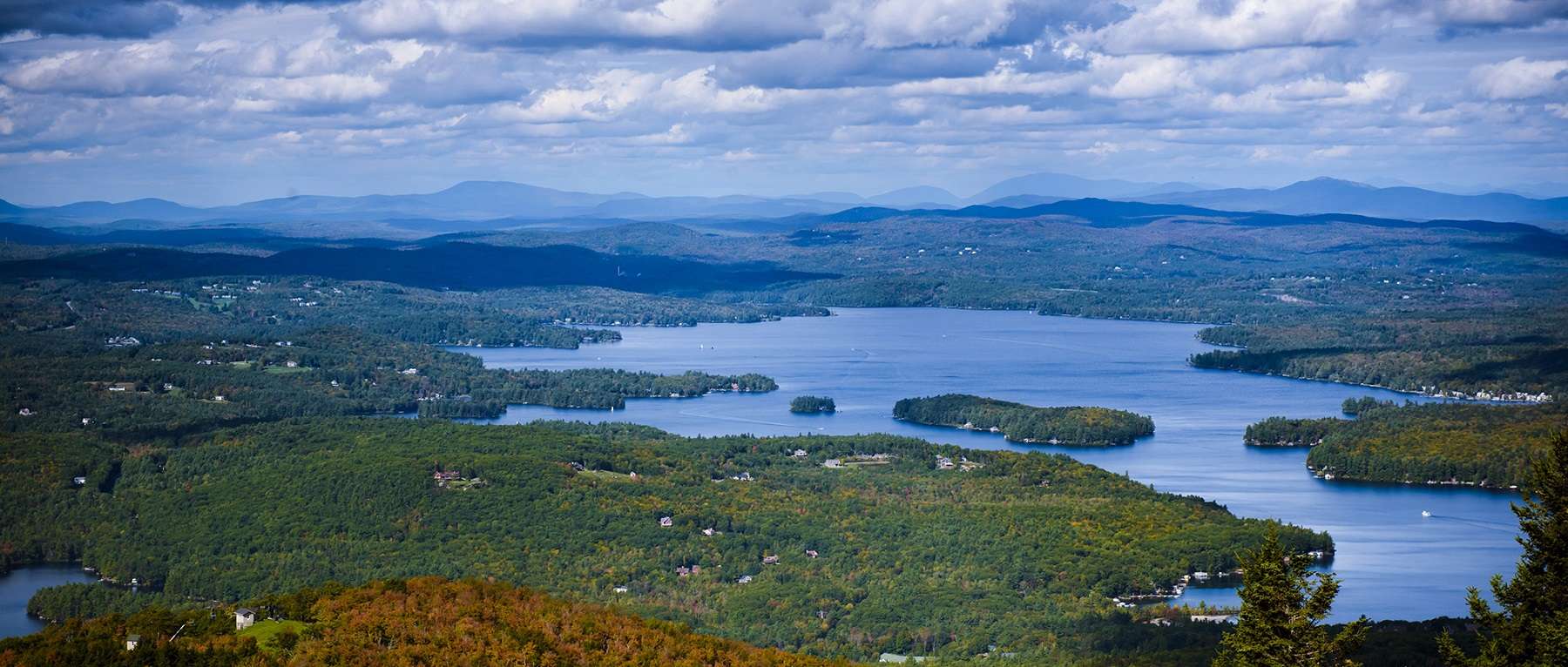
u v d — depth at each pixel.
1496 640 177.50
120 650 197.75
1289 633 170.75
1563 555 172.00
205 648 197.12
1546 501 176.12
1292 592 171.12
